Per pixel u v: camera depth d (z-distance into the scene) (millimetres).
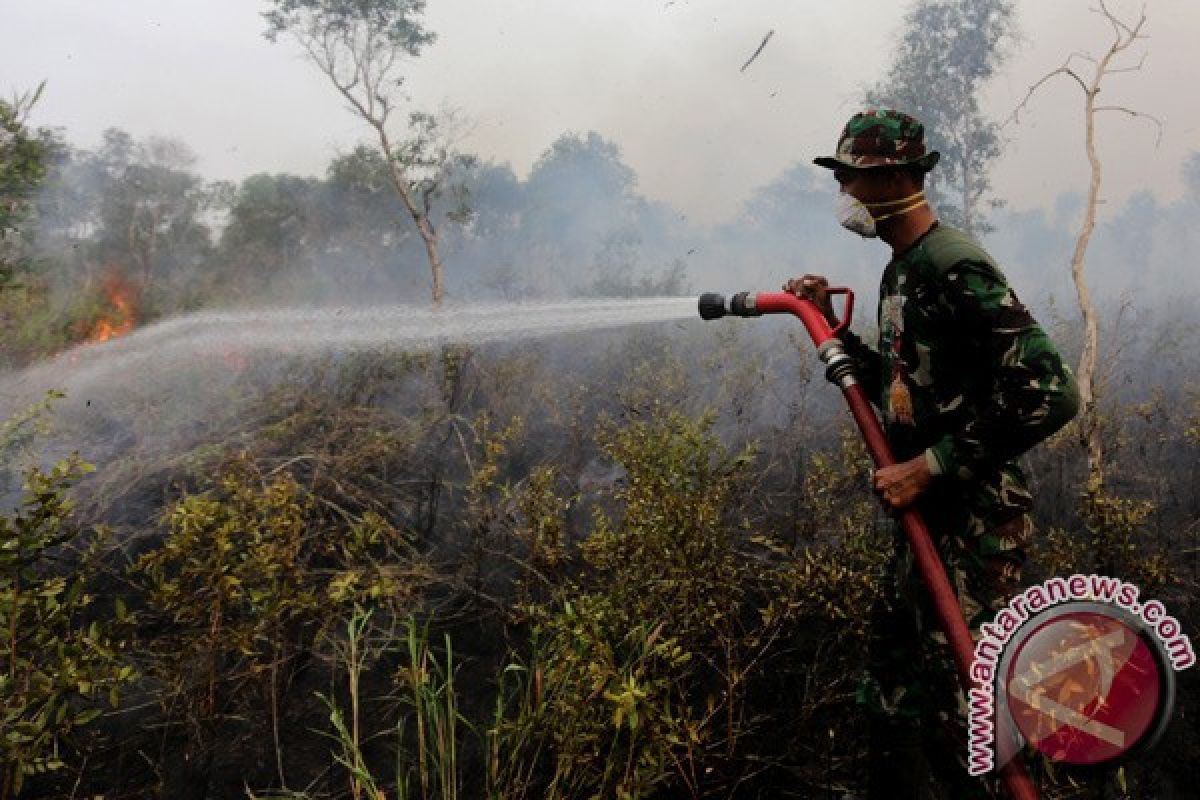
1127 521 2727
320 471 4301
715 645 2582
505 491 3604
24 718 2059
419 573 3498
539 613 2766
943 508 1744
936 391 1771
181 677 2523
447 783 2133
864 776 2322
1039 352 1579
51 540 2066
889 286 1850
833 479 3508
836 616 2479
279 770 2410
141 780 2379
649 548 2496
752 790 2324
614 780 2055
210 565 2428
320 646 2996
